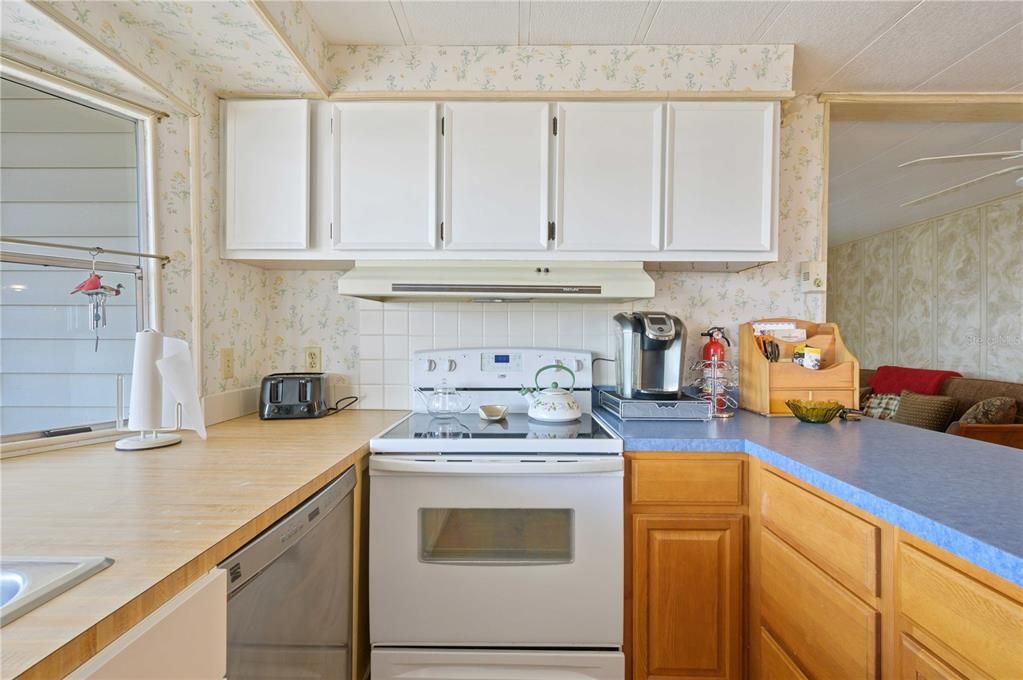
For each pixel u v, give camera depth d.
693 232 1.64
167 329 1.49
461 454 1.38
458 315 1.98
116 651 0.53
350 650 1.30
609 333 1.98
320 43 1.63
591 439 1.39
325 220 1.67
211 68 1.50
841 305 5.45
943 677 0.73
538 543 1.36
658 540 1.37
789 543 1.16
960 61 1.71
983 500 0.82
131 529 0.75
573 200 1.64
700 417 1.62
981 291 3.76
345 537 1.25
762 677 1.28
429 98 1.64
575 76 1.70
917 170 2.98
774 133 1.64
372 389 1.98
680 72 1.69
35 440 1.24
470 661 1.34
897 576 0.83
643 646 1.37
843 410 1.60
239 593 0.78
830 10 1.49
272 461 1.17
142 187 1.47
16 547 0.68
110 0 1.19
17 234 1.33
